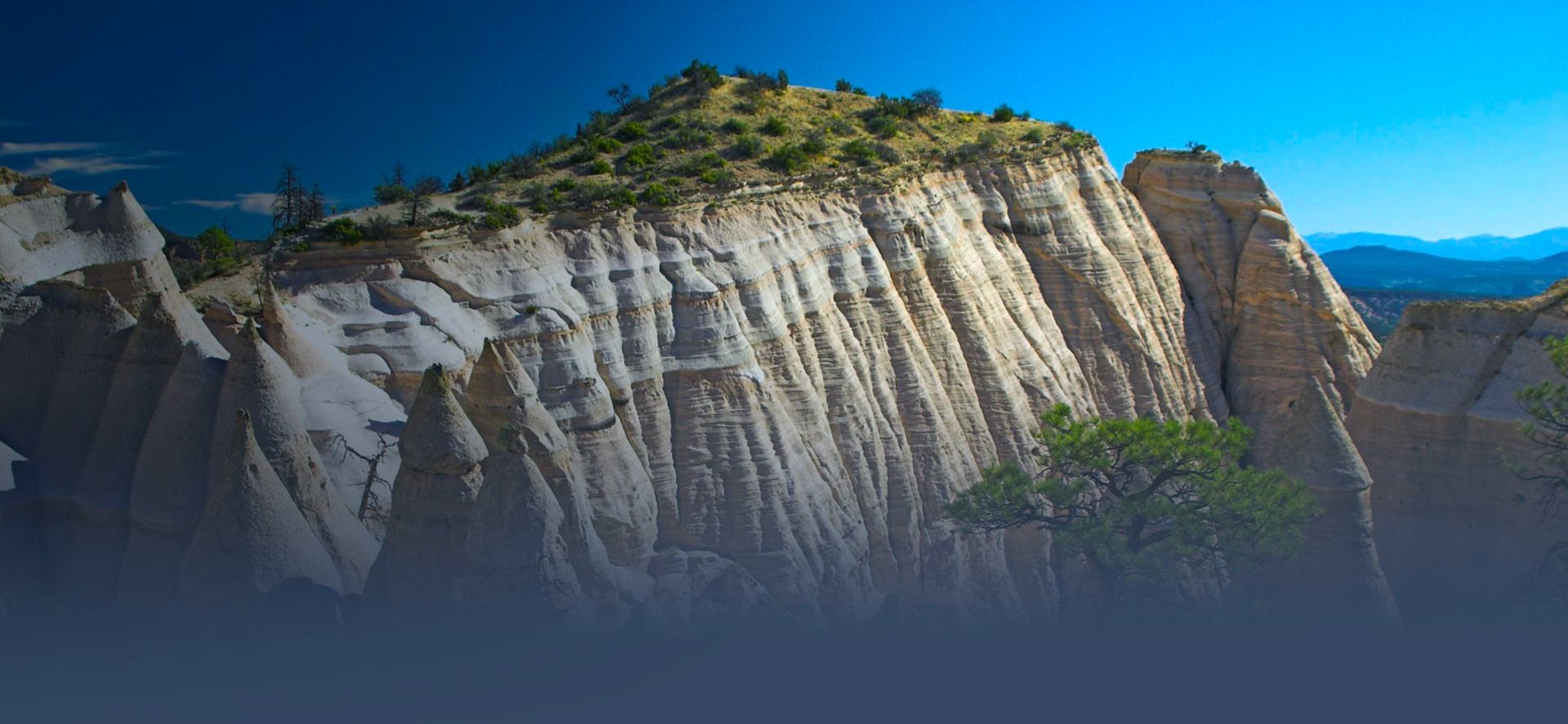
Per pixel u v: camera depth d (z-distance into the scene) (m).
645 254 37.59
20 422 27.05
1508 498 37.97
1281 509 31.28
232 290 32.75
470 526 23.41
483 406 26.98
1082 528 32.53
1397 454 40.47
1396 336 41.84
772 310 39.41
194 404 25.25
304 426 25.27
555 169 46.84
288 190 42.69
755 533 34.12
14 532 25.61
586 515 26.39
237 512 22.50
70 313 27.39
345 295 32.47
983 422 45.06
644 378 35.12
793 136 54.59
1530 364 38.75
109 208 29.22
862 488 39.16
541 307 33.72
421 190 42.97
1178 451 32.50
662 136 53.59
